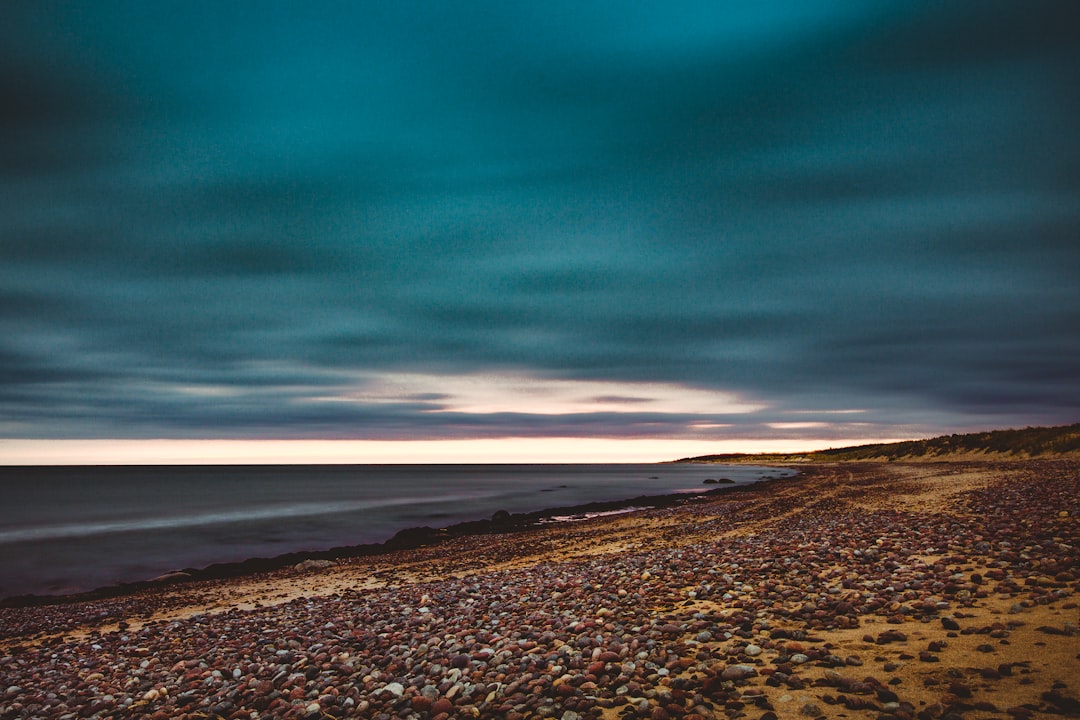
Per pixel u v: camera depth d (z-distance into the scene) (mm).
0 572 29875
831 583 11938
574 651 8805
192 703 9164
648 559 19344
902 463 92938
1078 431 60812
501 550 30031
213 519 51906
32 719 9586
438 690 7992
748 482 93125
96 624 18812
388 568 26766
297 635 13633
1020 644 6828
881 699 5730
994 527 16359
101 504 70250
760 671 6891
